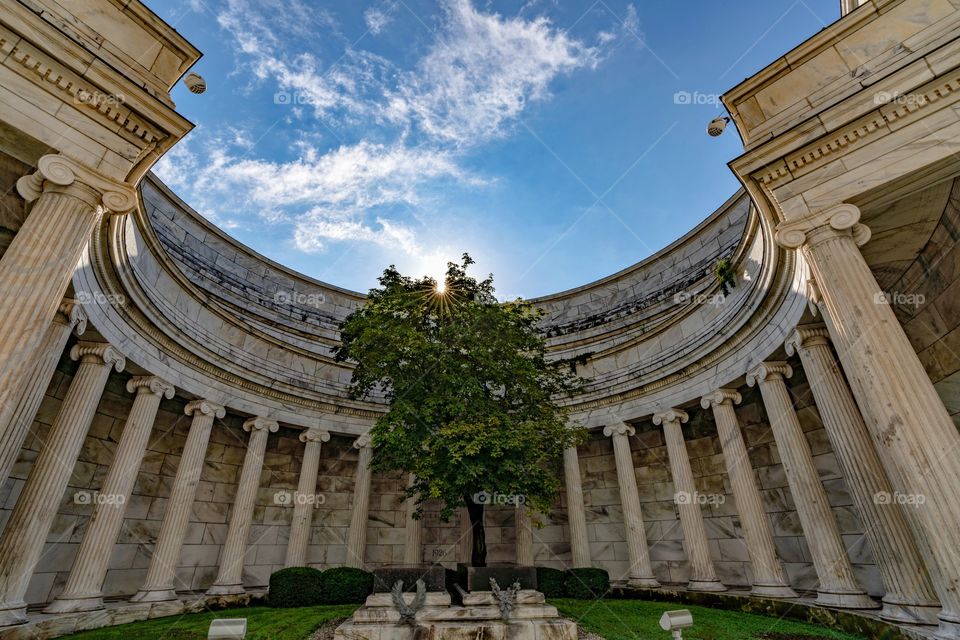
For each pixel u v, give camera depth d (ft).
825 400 46.03
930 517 27.07
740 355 61.77
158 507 67.92
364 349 55.93
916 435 28.17
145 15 37.32
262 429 74.95
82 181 32.14
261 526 77.87
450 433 48.14
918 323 47.52
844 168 35.17
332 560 81.00
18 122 29.86
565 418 64.64
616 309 105.91
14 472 51.55
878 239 40.83
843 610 42.09
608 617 50.42
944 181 34.14
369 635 38.14
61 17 33.68
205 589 69.62
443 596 42.22
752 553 56.65
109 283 49.78
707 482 75.87
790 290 48.98
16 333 27.35
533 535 86.07
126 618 50.14
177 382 63.57
